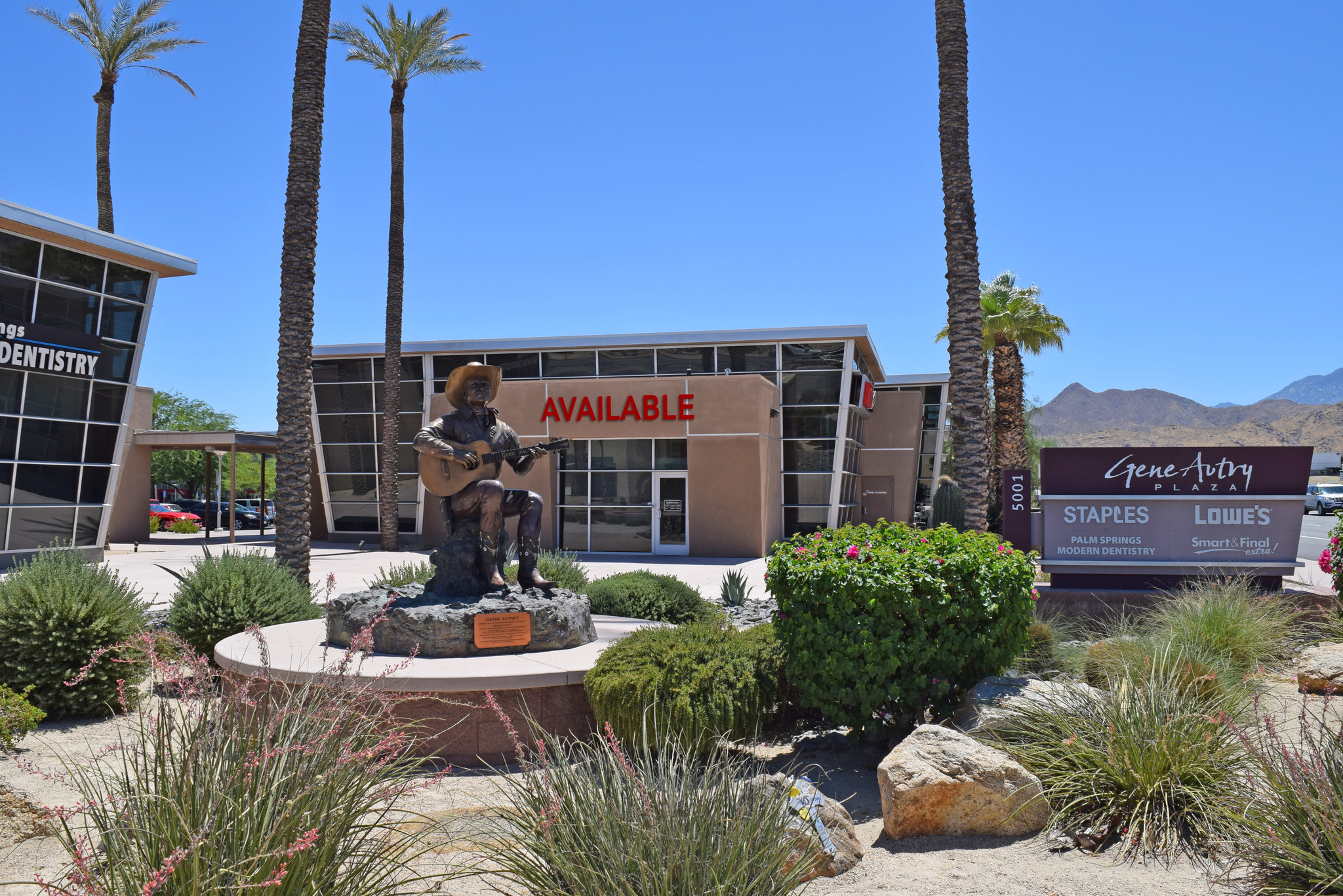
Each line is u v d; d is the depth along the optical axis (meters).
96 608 7.79
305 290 13.91
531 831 3.75
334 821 3.20
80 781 4.00
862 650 5.85
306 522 13.71
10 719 6.05
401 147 28.59
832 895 3.93
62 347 22.12
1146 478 11.28
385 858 3.67
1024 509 11.76
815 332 27.41
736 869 3.28
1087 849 4.45
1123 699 5.28
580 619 7.75
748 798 3.71
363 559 23.91
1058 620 10.23
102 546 23.66
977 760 4.77
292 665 6.56
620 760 3.84
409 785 3.77
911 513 34.78
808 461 27.92
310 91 14.26
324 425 31.33
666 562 23.56
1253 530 11.04
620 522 26.03
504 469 26.03
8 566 21.36
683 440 25.81
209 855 2.76
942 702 6.11
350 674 6.12
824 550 6.32
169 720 3.34
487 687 6.23
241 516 44.09
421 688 6.17
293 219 13.97
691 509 25.17
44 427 22.19
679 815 3.47
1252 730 5.57
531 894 3.62
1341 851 3.60
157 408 65.38
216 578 9.17
